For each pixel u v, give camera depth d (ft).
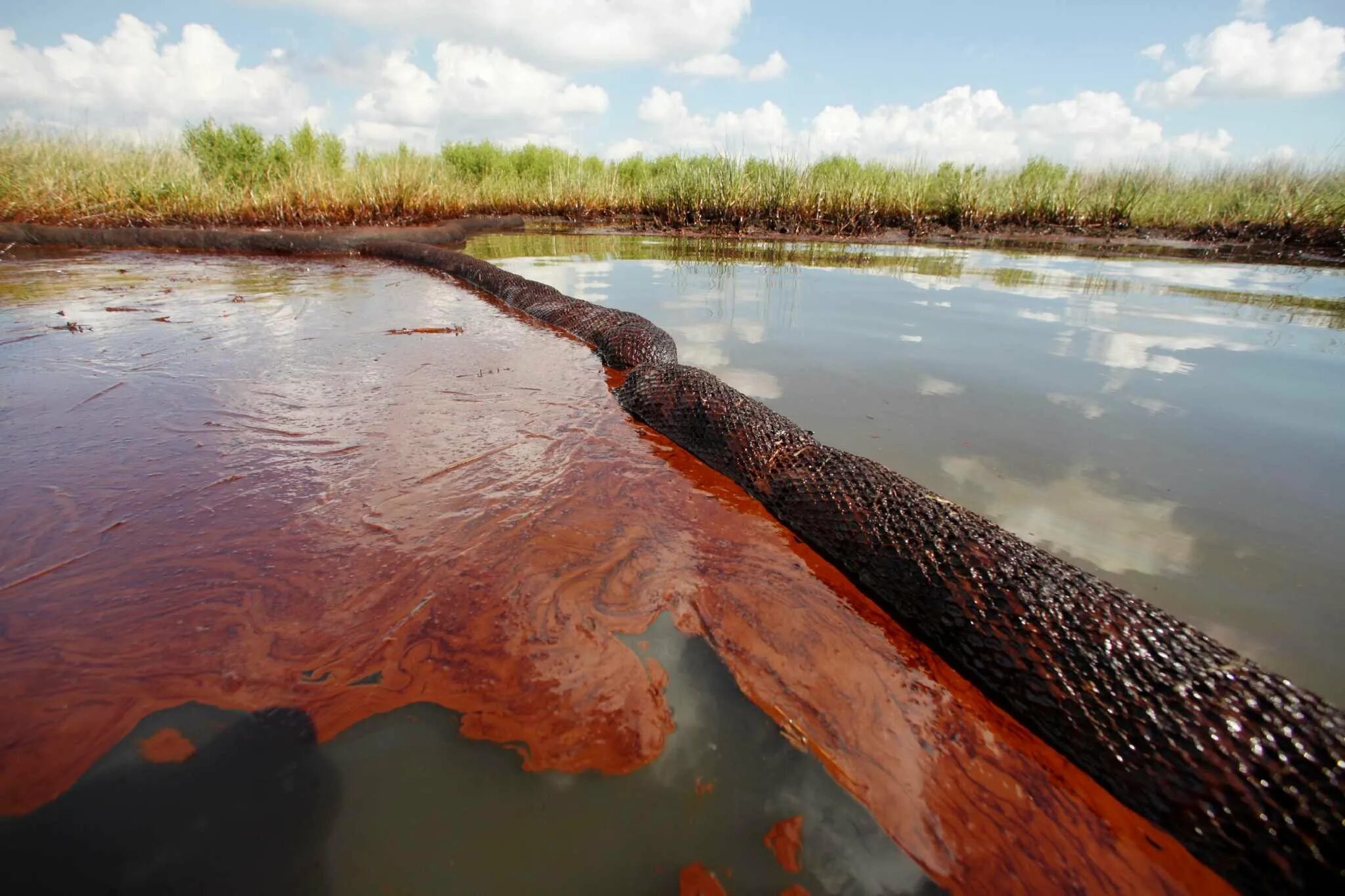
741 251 34.24
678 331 16.10
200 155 39.34
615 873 3.73
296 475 8.41
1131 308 19.08
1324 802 3.90
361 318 17.90
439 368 13.34
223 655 5.30
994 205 42.70
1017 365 13.29
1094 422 10.23
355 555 6.70
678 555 7.06
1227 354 14.08
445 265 27.09
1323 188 35.55
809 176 43.73
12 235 30.58
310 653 5.36
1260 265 28.86
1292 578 6.34
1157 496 7.94
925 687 5.45
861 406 10.91
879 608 6.44
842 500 7.29
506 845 3.86
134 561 6.50
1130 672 4.82
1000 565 5.86
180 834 3.82
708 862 3.81
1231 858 4.03
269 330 16.19
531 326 17.63
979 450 9.22
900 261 30.27
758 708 5.05
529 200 52.24
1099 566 6.51
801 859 3.86
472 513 7.63
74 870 3.60
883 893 3.69
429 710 4.84
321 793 4.14
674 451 9.76
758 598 6.41
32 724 4.58
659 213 48.65
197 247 32.71
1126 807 4.45
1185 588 6.19
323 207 39.14
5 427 9.71
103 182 34.99
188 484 8.09
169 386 11.76
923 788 4.47
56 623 5.61
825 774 4.50
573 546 7.04
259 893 3.52
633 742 4.65
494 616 5.86
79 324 16.14
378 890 3.57
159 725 4.63
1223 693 4.52
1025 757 4.82
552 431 10.25
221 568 6.43
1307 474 8.45
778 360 13.64
